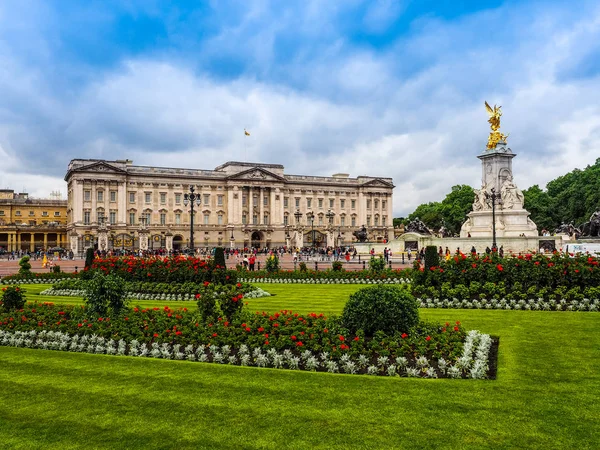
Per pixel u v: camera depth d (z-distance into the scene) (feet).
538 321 76.38
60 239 520.42
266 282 149.07
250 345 59.77
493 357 57.77
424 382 48.85
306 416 40.98
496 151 257.55
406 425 39.22
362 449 35.63
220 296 69.41
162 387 48.19
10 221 546.26
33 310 80.33
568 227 287.89
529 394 45.34
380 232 599.16
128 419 40.78
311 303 101.40
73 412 42.27
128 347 64.08
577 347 60.85
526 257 97.45
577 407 42.32
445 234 323.78
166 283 118.32
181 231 500.33
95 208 461.37
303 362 55.93
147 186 490.49
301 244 440.04
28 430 38.91
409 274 142.72
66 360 58.34
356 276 147.74
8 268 231.09
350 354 55.47
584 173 467.93
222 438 37.35
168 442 36.81
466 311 86.43
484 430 38.27
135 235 474.90
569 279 92.12
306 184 566.77
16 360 58.54
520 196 255.50
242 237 521.65
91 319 72.28
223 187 524.93
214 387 48.01
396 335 58.70
